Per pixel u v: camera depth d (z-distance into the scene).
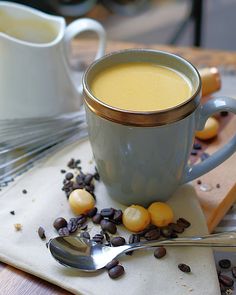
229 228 0.46
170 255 0.40
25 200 0.44
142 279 0.39
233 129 0.53
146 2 1.30
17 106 0.51
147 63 0.45
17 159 0.49
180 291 0.38
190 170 0.45
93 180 0.47
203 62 0.64
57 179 0.47
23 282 0.39
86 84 0.40
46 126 0.52
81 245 0.40
